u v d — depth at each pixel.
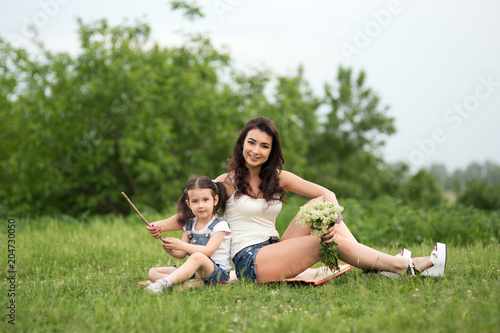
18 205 13.60
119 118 13.48
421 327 2.64
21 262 5.05
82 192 14.86
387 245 6.52
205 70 14.70
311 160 22.38
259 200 4.07
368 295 3.28
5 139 14.84
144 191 14.02
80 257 5.33
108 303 3.12
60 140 13.30
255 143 4.04
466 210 8.15
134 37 14.45
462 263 4.45
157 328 2.65
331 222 3.66
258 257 3.88
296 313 2.92
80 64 13.58
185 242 3.93
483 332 2.47
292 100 16.48
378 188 20.75
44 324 2.77
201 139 15.12
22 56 13.79
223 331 2.62
